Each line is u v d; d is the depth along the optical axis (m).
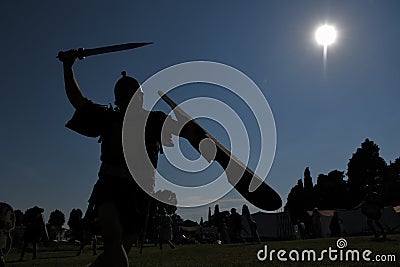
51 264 12.36
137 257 13.41
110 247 3.37
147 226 3.80
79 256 18.17
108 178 3.56
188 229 57.69
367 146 95.88
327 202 97.19
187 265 9.61
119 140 3.64
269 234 42.38
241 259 10.78
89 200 3.60
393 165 92.88
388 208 40.31
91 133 3.71
